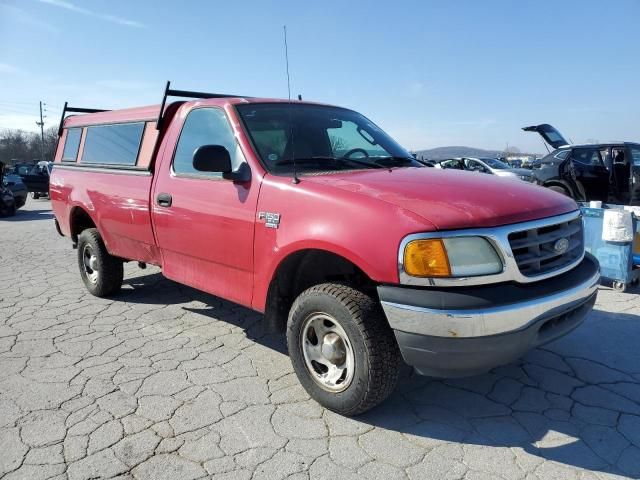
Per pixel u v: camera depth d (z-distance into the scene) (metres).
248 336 4.53
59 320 5.01
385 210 2.81
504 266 2.73
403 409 3.27
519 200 3.00
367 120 4.85
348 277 3.32
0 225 14.45
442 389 3.54
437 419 3.15
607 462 2.71
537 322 2.74
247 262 3.55
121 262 5.62
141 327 4.78
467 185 3.18
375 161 4.08
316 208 3.08
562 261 3.09
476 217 2.73
